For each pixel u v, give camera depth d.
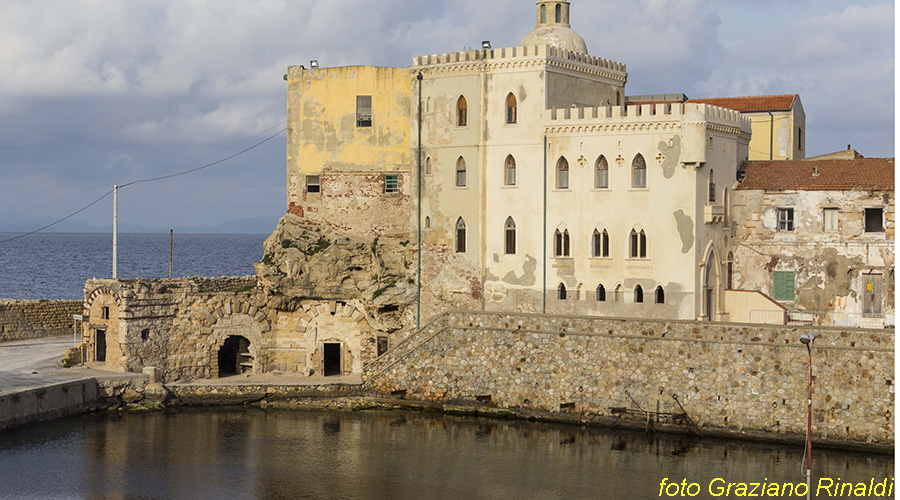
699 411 59.06
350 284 72.56
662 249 64.88
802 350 56.72
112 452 56.78
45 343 78.81
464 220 71.00
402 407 66.94
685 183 64.00
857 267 64.56
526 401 63.53
